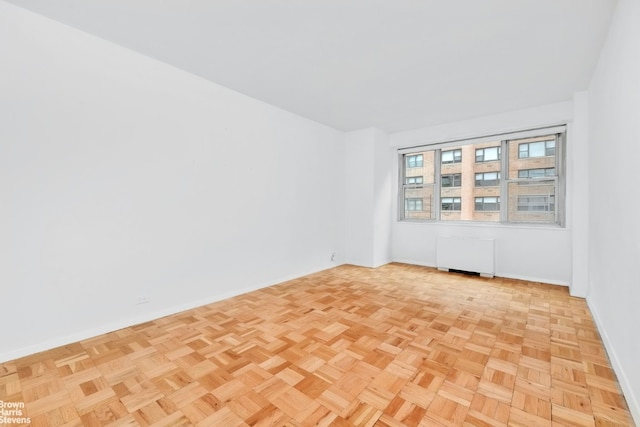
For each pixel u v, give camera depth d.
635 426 1.50
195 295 3.27
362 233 5.37
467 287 4.03
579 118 3.53
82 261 2.48
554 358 2.17
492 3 2.04
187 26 2.36
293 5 2.08
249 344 2.40
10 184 2.14
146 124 2.85
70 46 2.38
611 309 2.20
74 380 1.90
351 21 2.26
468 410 1.62
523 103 3.96
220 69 3.09
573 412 1.61
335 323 2.82
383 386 1.85
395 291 3.85
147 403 1.68
